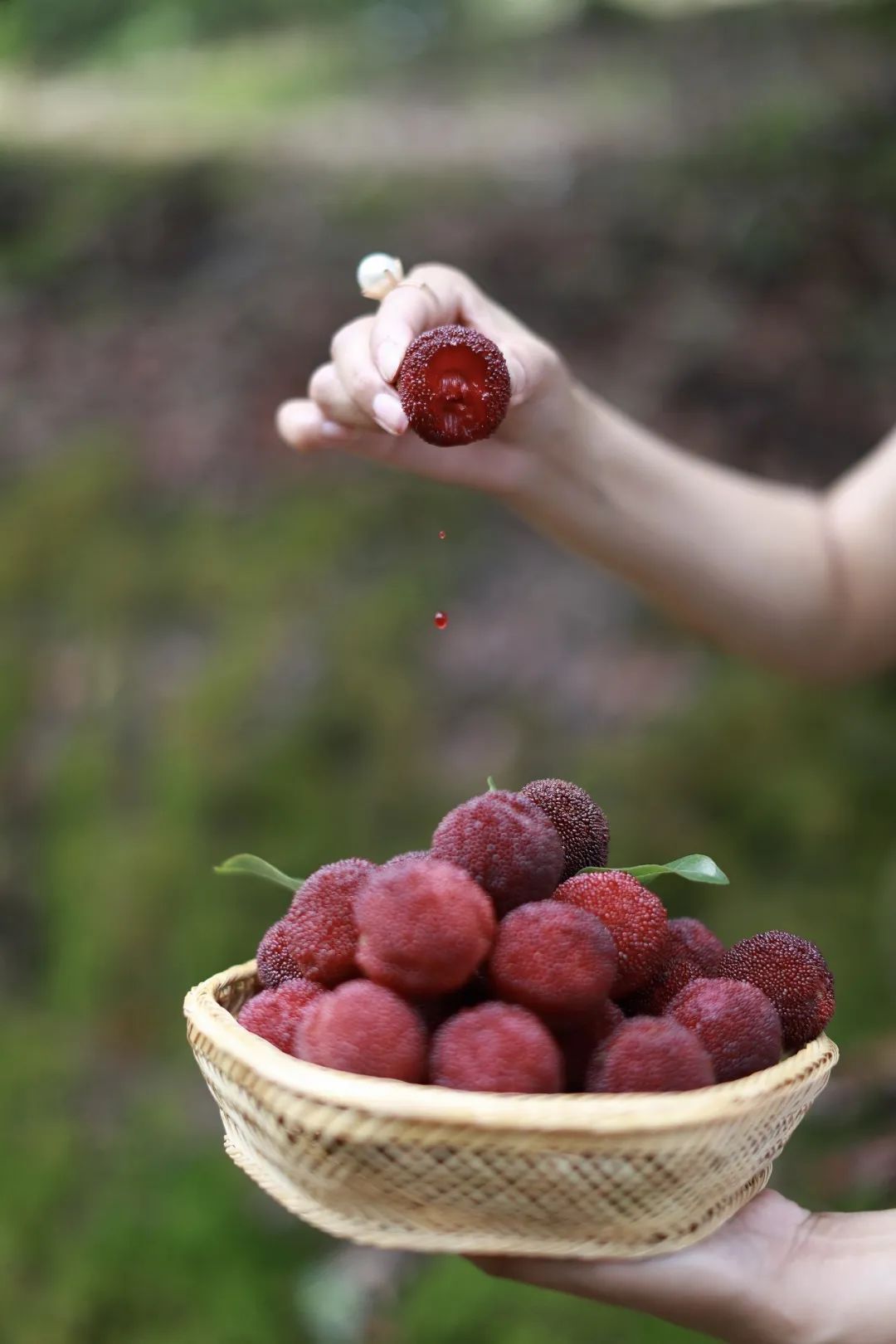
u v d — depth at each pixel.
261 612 4.76
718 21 9.26
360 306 6.20
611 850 3.86
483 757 4.20
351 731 4.31
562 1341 2.65
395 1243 1.19
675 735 4.12
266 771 4.20
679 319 5.69
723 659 4.38
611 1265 1.25
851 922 3.62
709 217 6.23
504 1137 1.10
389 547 4.98
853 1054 3.10
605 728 4.21
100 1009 3.81
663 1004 1.37
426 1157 1.12
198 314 6.43
